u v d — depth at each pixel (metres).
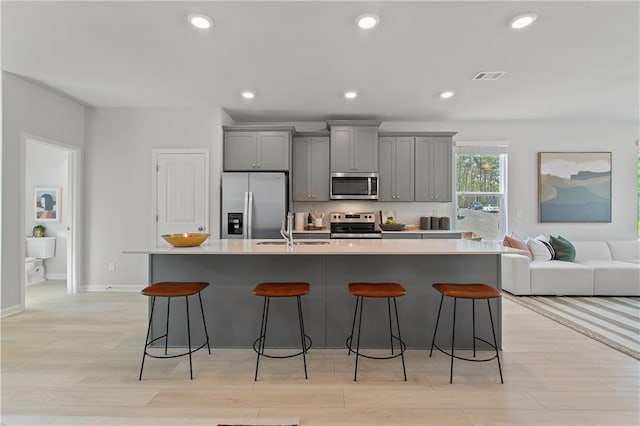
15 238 3.56
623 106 4.52
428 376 2.25
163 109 4.62
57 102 4.10
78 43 2.81
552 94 4.03
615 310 3.72
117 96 4.16
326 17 2.42
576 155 5.25
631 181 5.29
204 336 2.71
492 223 5.29
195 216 4.61
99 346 2.73
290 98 4.18
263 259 2.70
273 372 2.29
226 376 2.24
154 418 1.79
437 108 4.59
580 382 2.17
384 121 5.25
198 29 2.58
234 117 5.06
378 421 1.77
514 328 3.15
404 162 4.99
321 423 1.76
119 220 4.64
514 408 1.89
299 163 4.96
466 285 2.37
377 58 3.07
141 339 2.88
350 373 2.29
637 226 5.27
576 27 2.55
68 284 4.54
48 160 5.53
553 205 5.27
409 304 2.70
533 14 2.36
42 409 1.87
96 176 4.64
